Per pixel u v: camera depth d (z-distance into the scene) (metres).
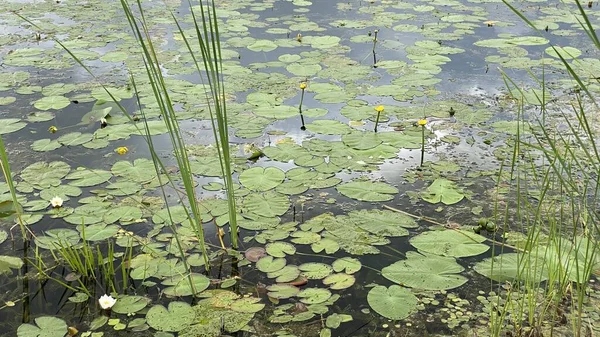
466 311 2.01
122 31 5.09
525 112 3.55
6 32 5.04
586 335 1.89
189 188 2.15
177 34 5.05
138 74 4.13
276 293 2.08
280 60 4.46
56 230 2.42
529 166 2.93
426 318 1.97
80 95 3.77
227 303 2.03
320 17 5.78
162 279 2.17
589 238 1.94
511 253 2.29
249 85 3.97
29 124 3.38
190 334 1.89
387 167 2.97
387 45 4.88
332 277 2.16
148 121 3.42
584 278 1.82
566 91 3.84
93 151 3.09
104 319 1.96
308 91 3.91
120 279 2.18
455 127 3.39
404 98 3.77
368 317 1.99
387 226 2.47
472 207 2.62
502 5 6.30
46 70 4.21
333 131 3.27
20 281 2.17
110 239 2.40
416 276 2.15
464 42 4.95
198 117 3.47
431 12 5.98
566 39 4.96
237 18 5.64
